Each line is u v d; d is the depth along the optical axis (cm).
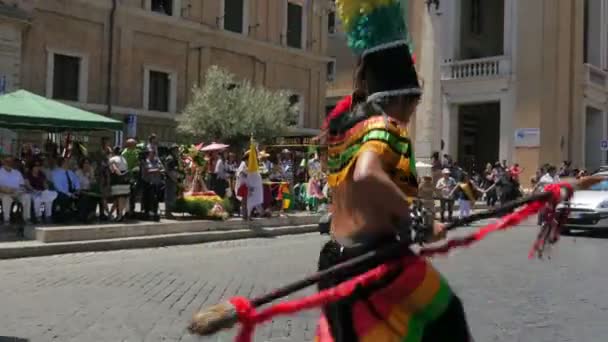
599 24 4081
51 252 1291
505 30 3612
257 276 1009
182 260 1218
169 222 1600
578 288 914
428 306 281
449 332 284
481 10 4144
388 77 294
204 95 3008
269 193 1958
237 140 3022
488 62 3641
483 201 2925
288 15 3806
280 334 639
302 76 3875
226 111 2980
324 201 2248
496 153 4009
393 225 284
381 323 277
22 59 2675
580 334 656
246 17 3538
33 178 1569
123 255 1302
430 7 2516
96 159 1691
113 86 2988
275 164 2588
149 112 3103
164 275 1020
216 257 1268
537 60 3497
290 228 1834
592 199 1673
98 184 1597
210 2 3372
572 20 3703
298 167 2933
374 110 289
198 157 1953
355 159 283
